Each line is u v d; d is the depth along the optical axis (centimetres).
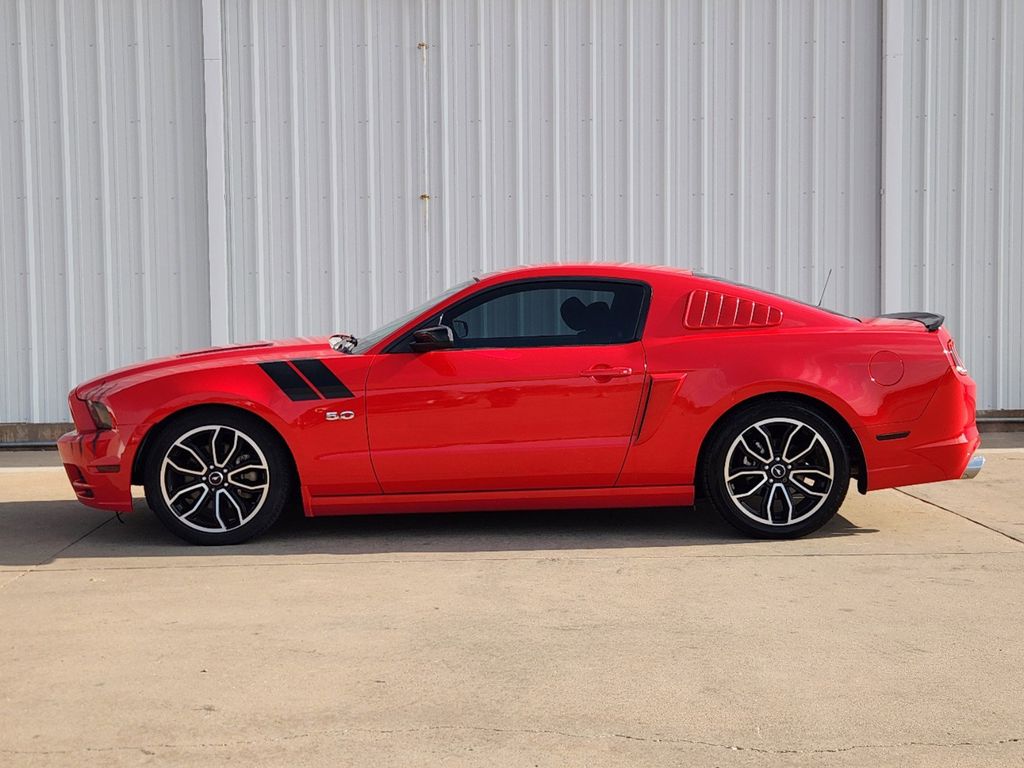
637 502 595
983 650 411
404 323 605
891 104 945
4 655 417
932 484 745
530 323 598
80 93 952
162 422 594
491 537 607
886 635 429
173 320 963
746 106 952
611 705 362
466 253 960
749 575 519
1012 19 949
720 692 372
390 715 355
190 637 436
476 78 950
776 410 582
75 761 325
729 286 605
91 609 476
